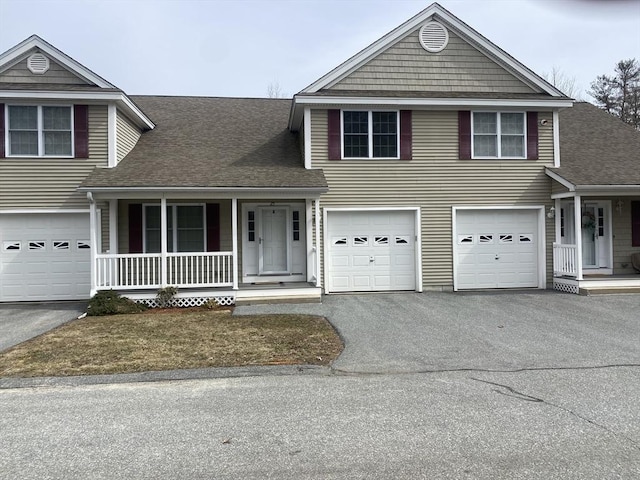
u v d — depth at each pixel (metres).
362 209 12.38
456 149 12.65
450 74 12.78
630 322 8.62
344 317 9.19
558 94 12.81
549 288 12.87
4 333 8.13
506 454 3.53
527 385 5.18
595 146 14.18
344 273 12.51
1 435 3.99
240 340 7.35
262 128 14.80
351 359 6.30
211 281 12.49
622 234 13.42
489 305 10.45
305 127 12.22
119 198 10.80
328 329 8.10
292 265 12.74
